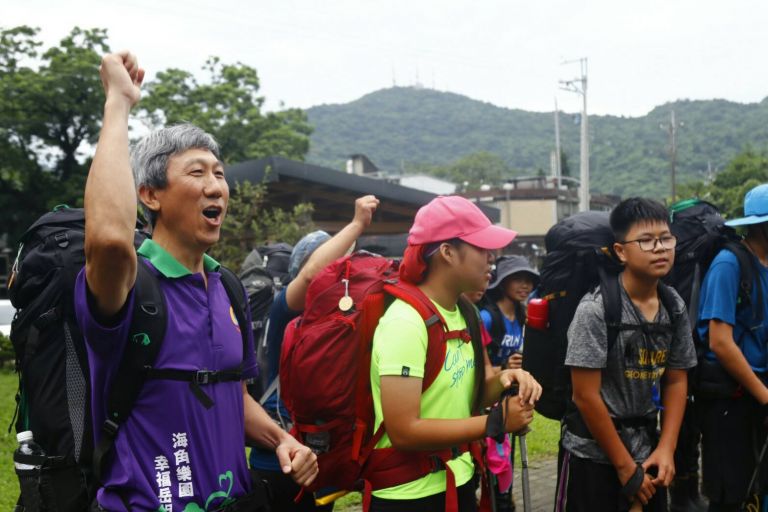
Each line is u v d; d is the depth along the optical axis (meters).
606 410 3.17
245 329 2.41
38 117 28.03
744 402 3.82
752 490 3.79
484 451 2.89
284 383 2.96
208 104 33.34
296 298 3.35
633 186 113.38
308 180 14.46
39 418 2.44
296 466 2.36
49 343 2.47
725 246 3.84
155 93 32.38
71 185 28.53
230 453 2.17
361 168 57.38
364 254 3.09
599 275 3.30
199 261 2.27
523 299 4.97
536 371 3.57
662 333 3.24
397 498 2.59
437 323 2.58
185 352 2.09
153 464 2.03
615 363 3.21
